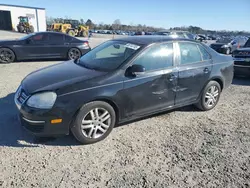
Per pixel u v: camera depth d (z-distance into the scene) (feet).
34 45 33.47
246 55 25.12
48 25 156.25
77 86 10.61
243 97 19.56
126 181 8.79
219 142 11.83
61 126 10.53
